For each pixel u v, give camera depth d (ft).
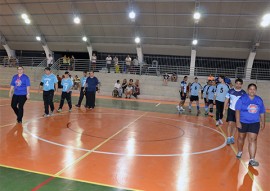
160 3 74.69
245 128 18.52
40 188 12.54
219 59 88.12
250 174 16.17
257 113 18.34
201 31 80.23
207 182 14.55
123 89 72.79
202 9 73.56
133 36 87.15
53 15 86.89
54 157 17.26
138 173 15.30
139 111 44.62
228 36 79.97
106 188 12.97
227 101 24.35
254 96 18.51
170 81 80.48
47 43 97.91
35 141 20.89
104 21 84.58
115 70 86.53
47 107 33.06
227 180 15.01
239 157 19.65
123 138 23.72
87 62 93.86
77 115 35.68
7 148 18.58
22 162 15.93
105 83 81.61
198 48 85.30
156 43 87.40
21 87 27.50
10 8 88.28
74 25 88.38
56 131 24.89
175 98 71.67
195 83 43.93
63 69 93.25
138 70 86.17
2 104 41.19
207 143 23.82
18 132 23.53
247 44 80.94
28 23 91.30
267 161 19.24
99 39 91.50
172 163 17.51
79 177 14.16
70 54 102.83
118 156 18.33
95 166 16.03
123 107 49.06
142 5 76.54
